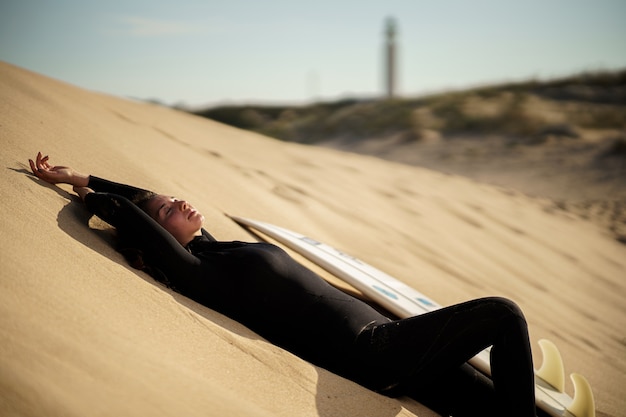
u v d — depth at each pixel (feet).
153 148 17.70
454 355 9.57
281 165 26.99
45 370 6.16
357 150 85.66
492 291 19.07
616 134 75.25
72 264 8.54
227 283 10.11
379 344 9.63
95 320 7.40
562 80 111.96
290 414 7.95
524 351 9.29
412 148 80.18
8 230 8.36
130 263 9.84
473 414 10.07
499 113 88.84
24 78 17.48
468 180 41.06
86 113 17.53
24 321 6.64
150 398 6.57
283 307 9.95
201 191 16.12
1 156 11.03
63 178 11.00
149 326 8.13
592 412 10.55
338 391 9.00
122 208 9.99
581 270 26.12
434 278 18.25
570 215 38.06
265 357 8.94
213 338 8.77
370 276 13.84
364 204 24.35
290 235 14.82
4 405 5.57
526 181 60.03
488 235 26.53
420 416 9.52
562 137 75.31
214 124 33.55
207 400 7.08
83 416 5.86
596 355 16.22
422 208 27.17
